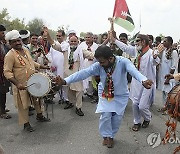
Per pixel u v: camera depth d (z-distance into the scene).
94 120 5.97
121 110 4.41
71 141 4.87
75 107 6.89
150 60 5.12
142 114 5.38
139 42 5.18
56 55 6.80
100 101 4.47
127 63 4.18
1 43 5.88
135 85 5.20
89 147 4.63
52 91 4.89
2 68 5.85
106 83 4.30
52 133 5.23
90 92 7.76
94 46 7.36
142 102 5.13
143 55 5.17
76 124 5.71
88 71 4.30
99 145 4.71
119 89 4.36
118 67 4.21
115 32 5.87
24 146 4.67
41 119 5.85
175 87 3.93
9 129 5.42
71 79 4.24
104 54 4.02
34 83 4.75
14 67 5.00
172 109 3.79
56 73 6.83
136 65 5.29
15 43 4.97
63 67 6.68
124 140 4.89
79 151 4.48
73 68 6.43
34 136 5.09
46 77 4.75
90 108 6.88
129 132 5.27
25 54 5.18
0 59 5.80
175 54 6.75
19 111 5.22
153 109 6.83
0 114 6.12
